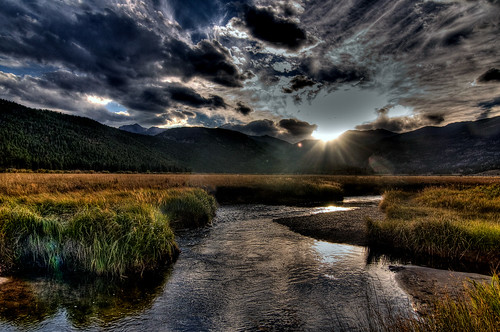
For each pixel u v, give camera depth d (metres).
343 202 24.72
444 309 3.29
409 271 7.18
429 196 18.02
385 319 4.57
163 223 8.95
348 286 6.30
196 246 9.84
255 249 9.47
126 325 4.75
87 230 7.49
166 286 6.41
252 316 5.06
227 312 5.22
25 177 25.45
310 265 7.81
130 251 7.20
